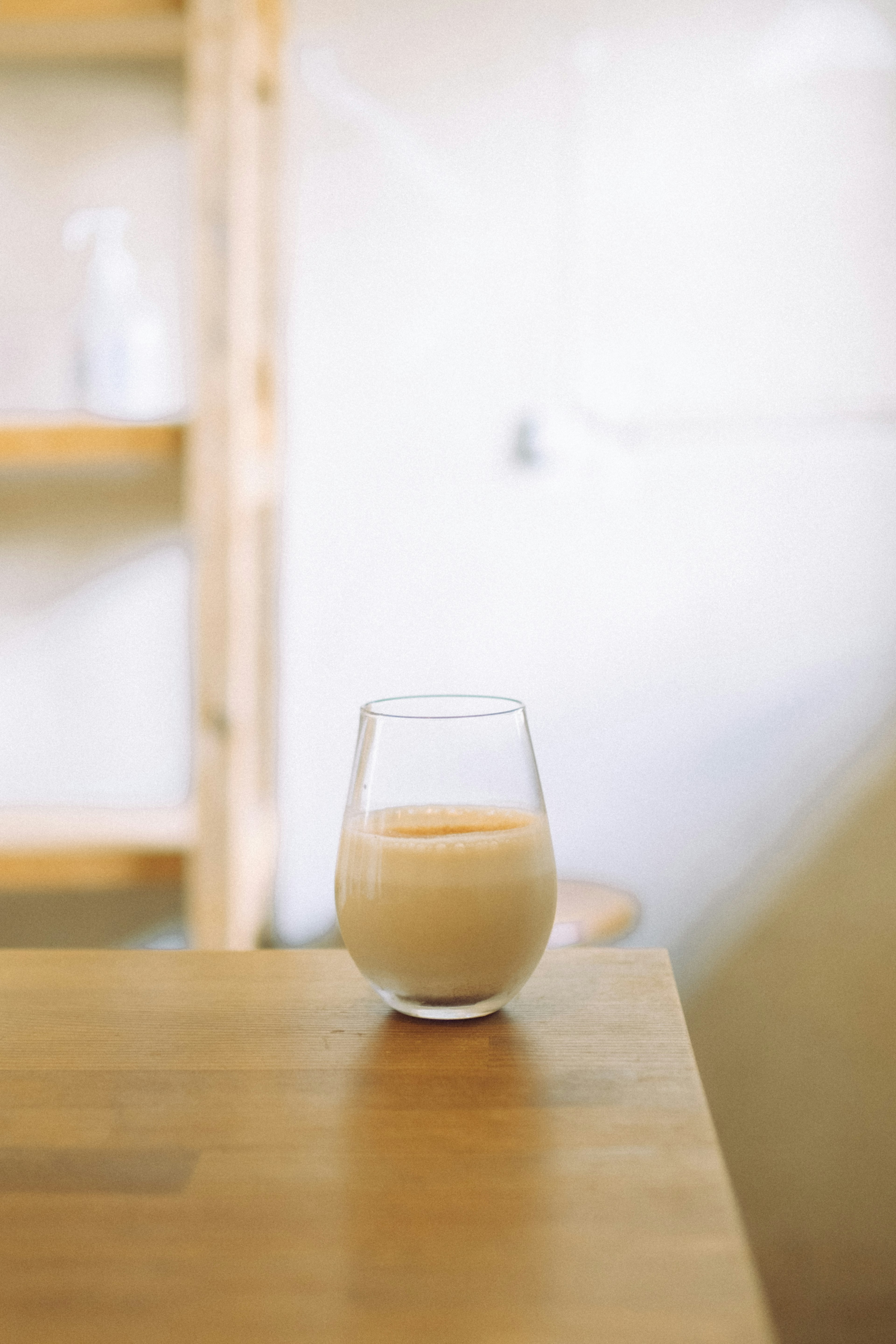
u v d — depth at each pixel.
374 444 1.58
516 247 1.54
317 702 1.62
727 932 1.63
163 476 1.60
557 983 0.58
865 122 1.50
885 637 1.58
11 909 1.66
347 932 0.53
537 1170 0.39
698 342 1.55
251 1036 0.52
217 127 1.26
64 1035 0.52
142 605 1.62
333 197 1.54
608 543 1.59
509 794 0.54
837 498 1.56
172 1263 0.34
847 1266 1.62
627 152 1.52
